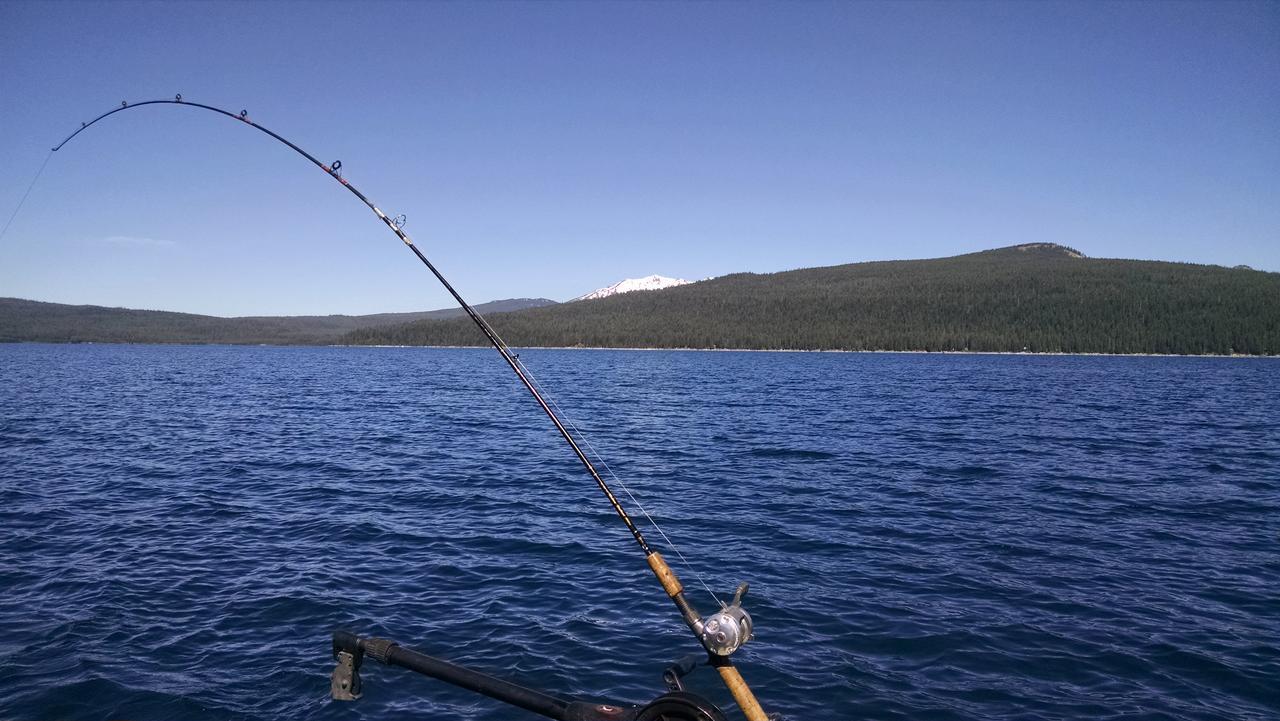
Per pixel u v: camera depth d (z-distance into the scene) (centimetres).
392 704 624
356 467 1747
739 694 382
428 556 1034
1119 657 711
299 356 13862
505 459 1892
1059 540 1116
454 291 577
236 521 1213
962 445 2159
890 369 9125
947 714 608
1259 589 899
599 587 911
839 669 687
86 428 2408
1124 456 1947
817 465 1805
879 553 1052
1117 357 15688
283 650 723
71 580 908
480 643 743
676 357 15112
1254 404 3803
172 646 728
